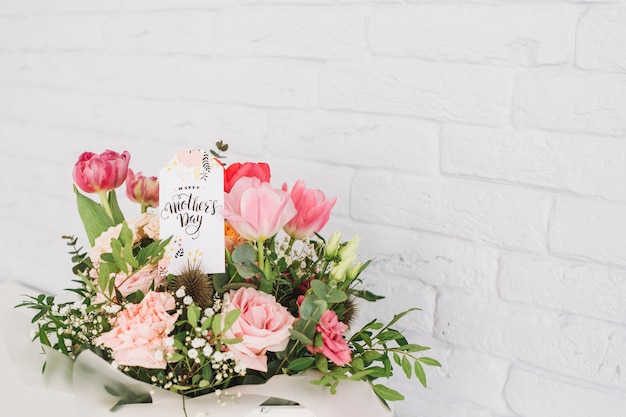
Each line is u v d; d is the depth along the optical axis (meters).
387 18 0.99
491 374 0.94
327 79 1.07
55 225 1.53
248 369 0.78
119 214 0.93
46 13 1.48
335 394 0.77
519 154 0.89
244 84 1.17
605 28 0.82
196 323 0.72
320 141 1.08
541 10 0.86
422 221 0.99
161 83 1.29
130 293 0.80
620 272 0.84
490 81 0.91
